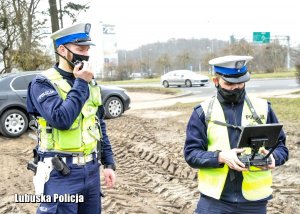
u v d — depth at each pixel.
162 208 5.29
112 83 45.84
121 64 59.03
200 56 67.12
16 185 6.48
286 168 6.55
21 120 10.59
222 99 2.95
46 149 3.02
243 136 2.66
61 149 2.99
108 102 13.01
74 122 3.00
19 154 8.88
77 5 21.12
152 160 7.74
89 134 3.09
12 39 23.75
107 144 3.47
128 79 56.44
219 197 2.87
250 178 2.87
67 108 2.80
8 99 10.43
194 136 2.96
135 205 5.40
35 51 23.78
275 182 5.98
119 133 10.43
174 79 31.58
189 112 13.41
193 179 6.43
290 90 23.08
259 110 2.96
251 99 3.00
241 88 2.88
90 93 3.13
